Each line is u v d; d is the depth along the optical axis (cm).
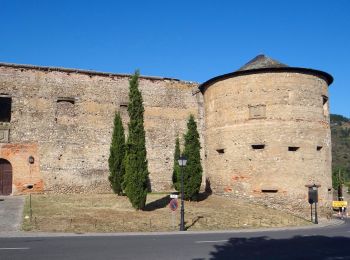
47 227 1978
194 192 2969
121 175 3156
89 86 3422
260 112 3070
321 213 3050
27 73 3250
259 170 3016
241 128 3123
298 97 3077
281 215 2789
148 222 2241
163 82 3669
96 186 3344
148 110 3581
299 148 3023
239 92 3166
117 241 1627
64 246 1465
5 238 1686
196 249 1447
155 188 3519
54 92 3306
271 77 3083
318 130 3120
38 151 3216
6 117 3381
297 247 1534
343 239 1800
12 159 3147
